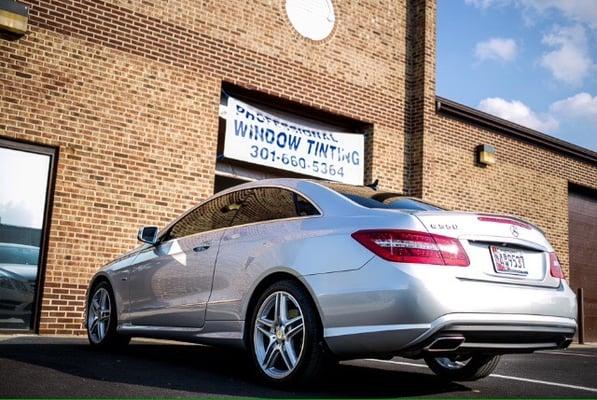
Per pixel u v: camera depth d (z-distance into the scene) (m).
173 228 5.34
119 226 7.97
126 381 3.85
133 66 8.32
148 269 5.26
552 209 13.79
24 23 7.39
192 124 8.74
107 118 8.03
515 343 3.71
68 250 7.58
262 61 9.59
